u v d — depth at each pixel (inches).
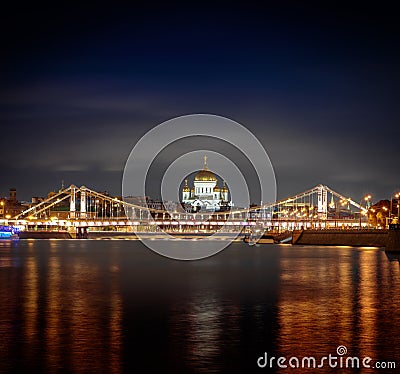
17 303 3555.6
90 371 2271.2
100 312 3267.7
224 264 6373.0
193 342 2623.0
